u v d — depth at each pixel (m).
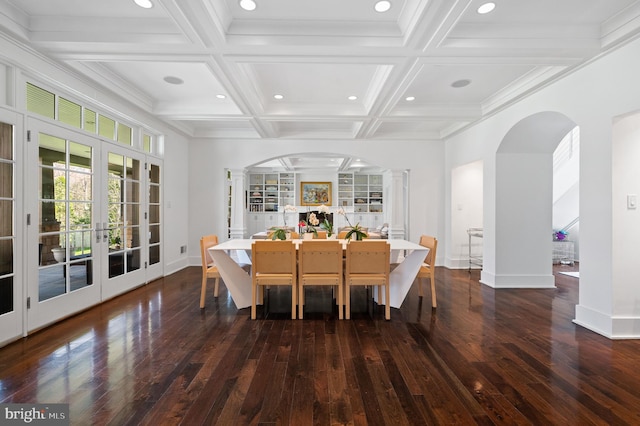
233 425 1.73
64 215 3.37
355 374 2.27
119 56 3.05
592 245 3.13
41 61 3.01
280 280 3.44
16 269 2.81
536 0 2.52
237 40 2.84
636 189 2.94
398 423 1.75
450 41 2.86
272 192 11.23
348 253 3.41
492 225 4.89
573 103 3.37
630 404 1.92
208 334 2.99
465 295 4.41
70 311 3.44
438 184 6.70
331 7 2.62
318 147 6.63
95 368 2.34
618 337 2.90
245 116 4.94
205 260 3.85
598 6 2.60
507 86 4.14
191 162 6.57
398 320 3.40
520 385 2.13
